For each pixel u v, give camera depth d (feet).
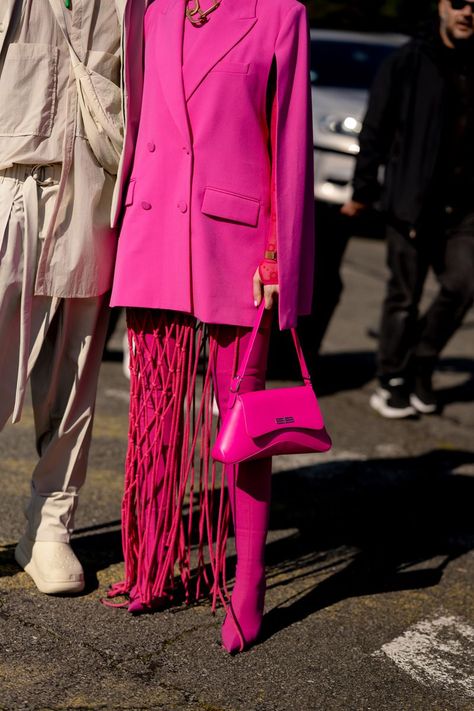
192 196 10.41
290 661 10.81
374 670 10.80
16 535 13.23
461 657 11.28
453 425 20.63
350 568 13.42
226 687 10.16
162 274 10.68
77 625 11.08
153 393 11.16
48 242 10.85
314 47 38.91
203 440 11.14
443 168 19.06
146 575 11.30
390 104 19.08
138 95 10.92
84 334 11.48
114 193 10.89
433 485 17.06
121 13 10.67
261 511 11.02
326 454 18.07
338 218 20.34
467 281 19.71
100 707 9.53
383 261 37.52
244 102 10.25
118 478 15.71
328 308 20.93
